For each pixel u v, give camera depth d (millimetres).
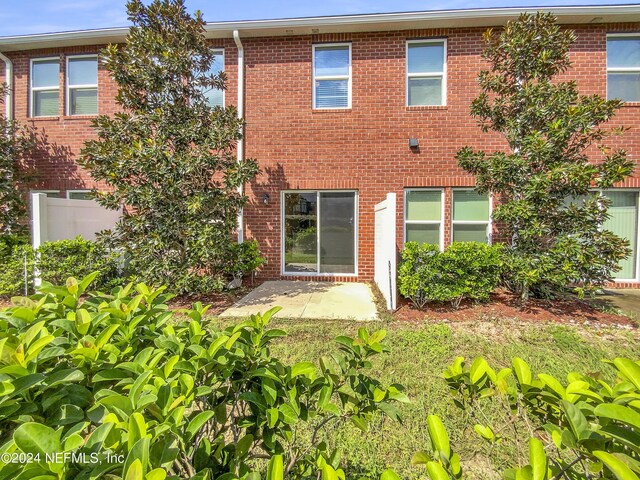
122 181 5945
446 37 7594
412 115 7730
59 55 8414
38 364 1309
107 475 901
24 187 8273
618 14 6914
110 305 1867
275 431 1472
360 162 7891
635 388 1133
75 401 1257
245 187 8125
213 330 1738
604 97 7273
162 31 6176
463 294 5949
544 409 1396
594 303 5941
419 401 2939
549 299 5945
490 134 7547
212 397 1523
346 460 2254
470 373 1534
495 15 7047
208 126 6336
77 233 7176
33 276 6211
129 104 6176
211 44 8031
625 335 4594
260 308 5914
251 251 7465
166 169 5766
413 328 4875
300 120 8000
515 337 4531
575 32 7312
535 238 5570
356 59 7824
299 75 7961
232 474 1131
